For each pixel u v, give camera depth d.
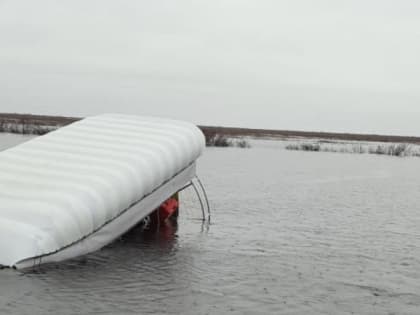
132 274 14.57
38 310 11.52
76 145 18.30
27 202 14.70
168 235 20.08
